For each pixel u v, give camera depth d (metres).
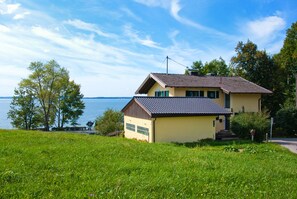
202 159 9.91
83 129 51.72
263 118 23.70
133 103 24.14
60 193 5.44
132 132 24.45
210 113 21.64
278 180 7.56
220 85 29.09
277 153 14.93
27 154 8.97
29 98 47.84
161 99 23.20
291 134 29.97
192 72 32.75
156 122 20.39
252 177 7.53
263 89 30.02
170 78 29.05
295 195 6.15
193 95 28.34
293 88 39.47
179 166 8.30
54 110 50.50
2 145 10.64
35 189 5.58
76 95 51.75
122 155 9.73
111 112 37.00
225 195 5.87
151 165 8.20
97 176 6.74
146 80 30.67
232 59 39.94
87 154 9.45
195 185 6.41
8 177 6.24
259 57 38.06
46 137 14.36
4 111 129.38
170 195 5.61
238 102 29.27
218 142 20.16
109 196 5.34
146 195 5.54
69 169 7.30
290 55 41.91
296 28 42.03
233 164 9.38
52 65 49.12
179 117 21.05
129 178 6.63
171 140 20.78
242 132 23.22
